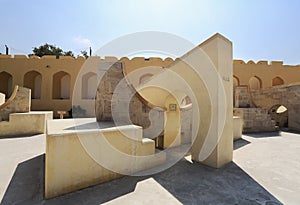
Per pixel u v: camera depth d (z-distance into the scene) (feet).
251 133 31.07
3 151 17.93
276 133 31.07
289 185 10.93
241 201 9.10
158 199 9.25
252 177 12.16
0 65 52.19
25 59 52.60
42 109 51.03
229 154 15.44
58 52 85.35
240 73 56.85
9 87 56.70
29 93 30.60
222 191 10.18
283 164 14.78
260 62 58.13
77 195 9.54
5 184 10.89
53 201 8.96
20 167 13.66
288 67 58.44
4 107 27.73
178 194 9.81
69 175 9.84
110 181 11.39
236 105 38.93
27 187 10.53
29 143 21.39
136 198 9.32
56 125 14.24
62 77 58.59
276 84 61.36
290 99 35.78
